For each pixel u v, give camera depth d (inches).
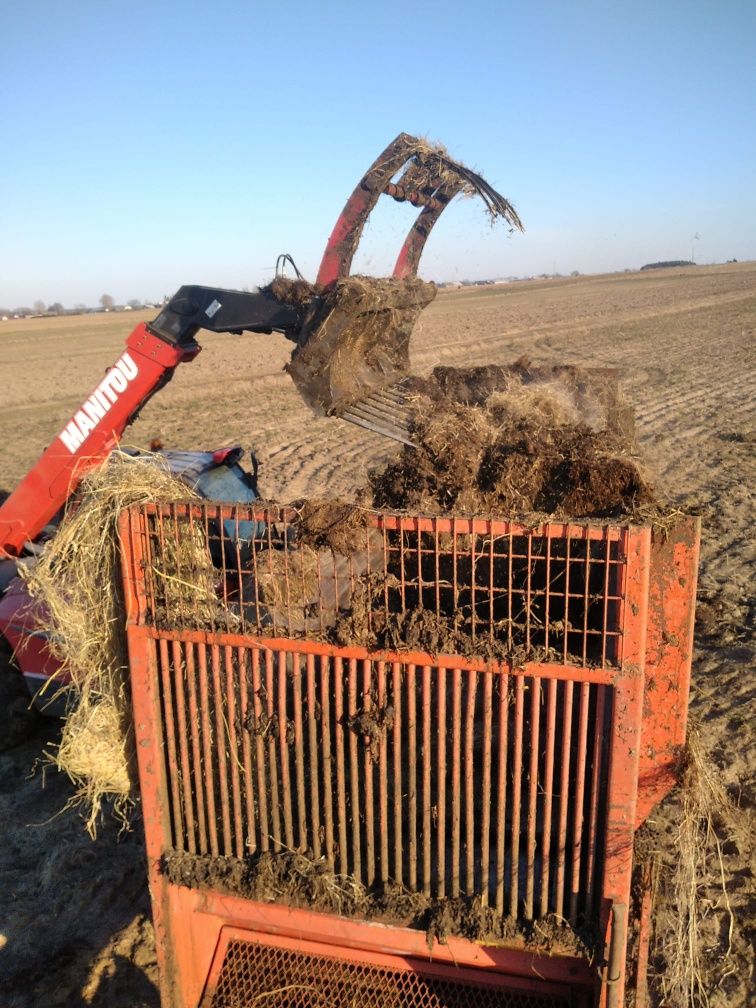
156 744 117.0
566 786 103.0
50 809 210.8
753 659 263.0
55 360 1435.8
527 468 138.3
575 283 3759.8
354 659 106.3
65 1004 153.9
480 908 108.7
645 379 872.3
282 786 114.5
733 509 415.5
